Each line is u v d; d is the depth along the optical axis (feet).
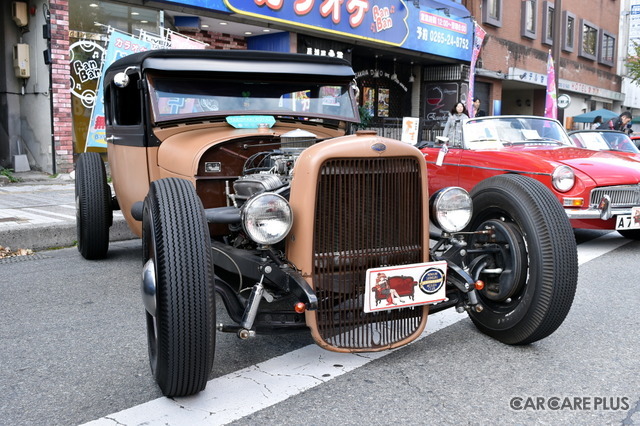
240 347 10.89
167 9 35.04
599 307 13.39
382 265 9.60
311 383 9.27
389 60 57.36
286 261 9.34
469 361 10.16
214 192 11.73
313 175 8.93
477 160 21.40
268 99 13.47
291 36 41.98
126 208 15.44
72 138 33.40
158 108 12.67
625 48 98.48
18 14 33.53
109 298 14.05
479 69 60.70
